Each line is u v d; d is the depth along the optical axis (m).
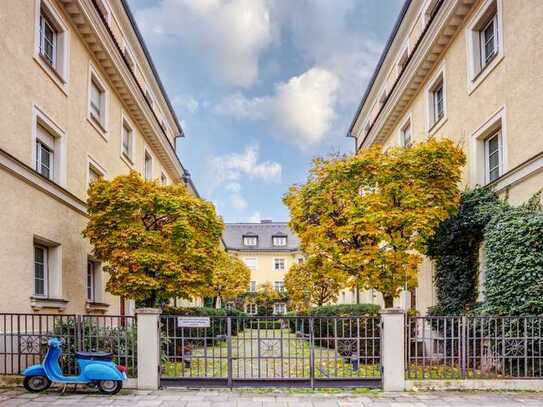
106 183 11.05
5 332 7.54
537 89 9.03
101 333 7.83
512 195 9.91
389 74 20.53
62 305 10.49
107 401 6.69
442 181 10.74
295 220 11.57
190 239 10.88
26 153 9.25
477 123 11.52
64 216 10.87
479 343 7.92
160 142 20.61
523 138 9.49
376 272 10.58
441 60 13.83
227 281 28.45
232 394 7.20
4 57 8.47
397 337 7.55
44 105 10.11
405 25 17.73
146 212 10.89
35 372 7.12
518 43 9.71
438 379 7.50
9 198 8.45
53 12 10.73
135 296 10.80
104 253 10.69
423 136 15.31
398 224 10.59
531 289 8.06
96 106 14.00
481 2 11.34
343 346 8.79
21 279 8.80
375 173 10.93
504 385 7.44
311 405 6.57
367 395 7.16
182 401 6.73
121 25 16.67
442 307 11.97
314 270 11.37
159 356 7.61
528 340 7.77
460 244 11.40
